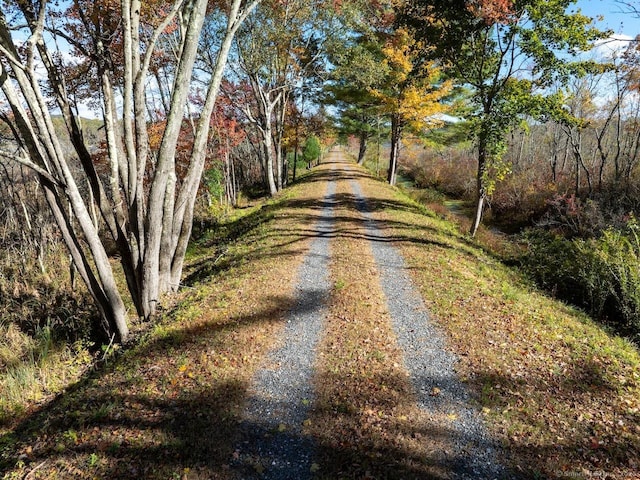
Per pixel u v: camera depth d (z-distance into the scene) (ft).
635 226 38.60
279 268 35.83
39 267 48.08
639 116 76.89
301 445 15.94
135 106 29.68
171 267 35.94
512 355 21.98
